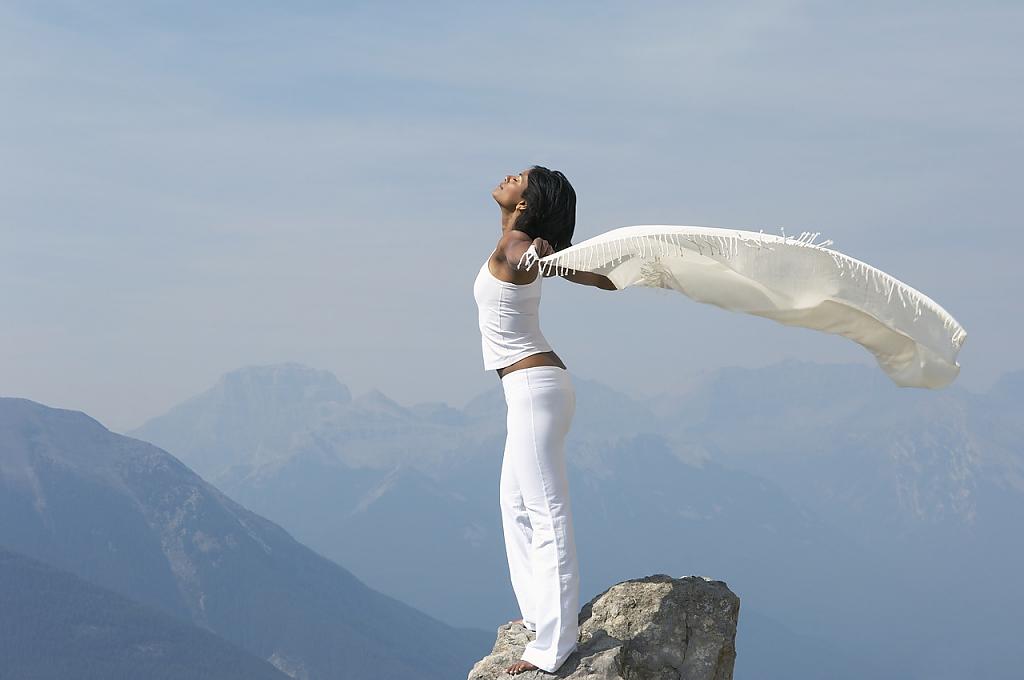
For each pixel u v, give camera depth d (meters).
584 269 5.09
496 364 5.53
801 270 5.18
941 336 5.28
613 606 6.00
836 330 5.66
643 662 5.69
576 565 5.44
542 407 5.38
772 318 5.70
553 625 5.37
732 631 5.87
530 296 5.41
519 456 5.41
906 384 5.73
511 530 5.76
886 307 5.24
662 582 6.11
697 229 5.09
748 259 5.12
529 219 5.33
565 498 5.45
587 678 5.26
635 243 4.99
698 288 5.75
